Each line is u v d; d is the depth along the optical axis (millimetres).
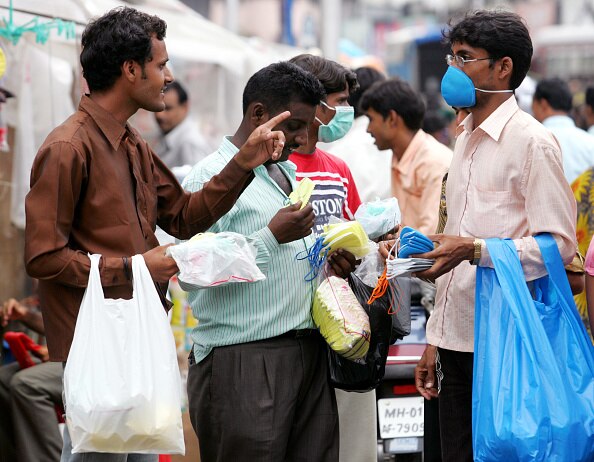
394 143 9859
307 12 46156
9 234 10250
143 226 6172
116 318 5695
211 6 44000
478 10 6824
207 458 6906
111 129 6027
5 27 8820
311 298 6840
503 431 6055
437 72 44219
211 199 6383
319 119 7668
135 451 5656
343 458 8016
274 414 6598
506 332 6340
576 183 11055
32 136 10125
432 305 8820
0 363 9953
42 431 9188
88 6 9758
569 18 65750
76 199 5863
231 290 6648
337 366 6910
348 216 7938
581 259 7180
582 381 6305
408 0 73812
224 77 14547
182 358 10734
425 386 7473
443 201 7355
